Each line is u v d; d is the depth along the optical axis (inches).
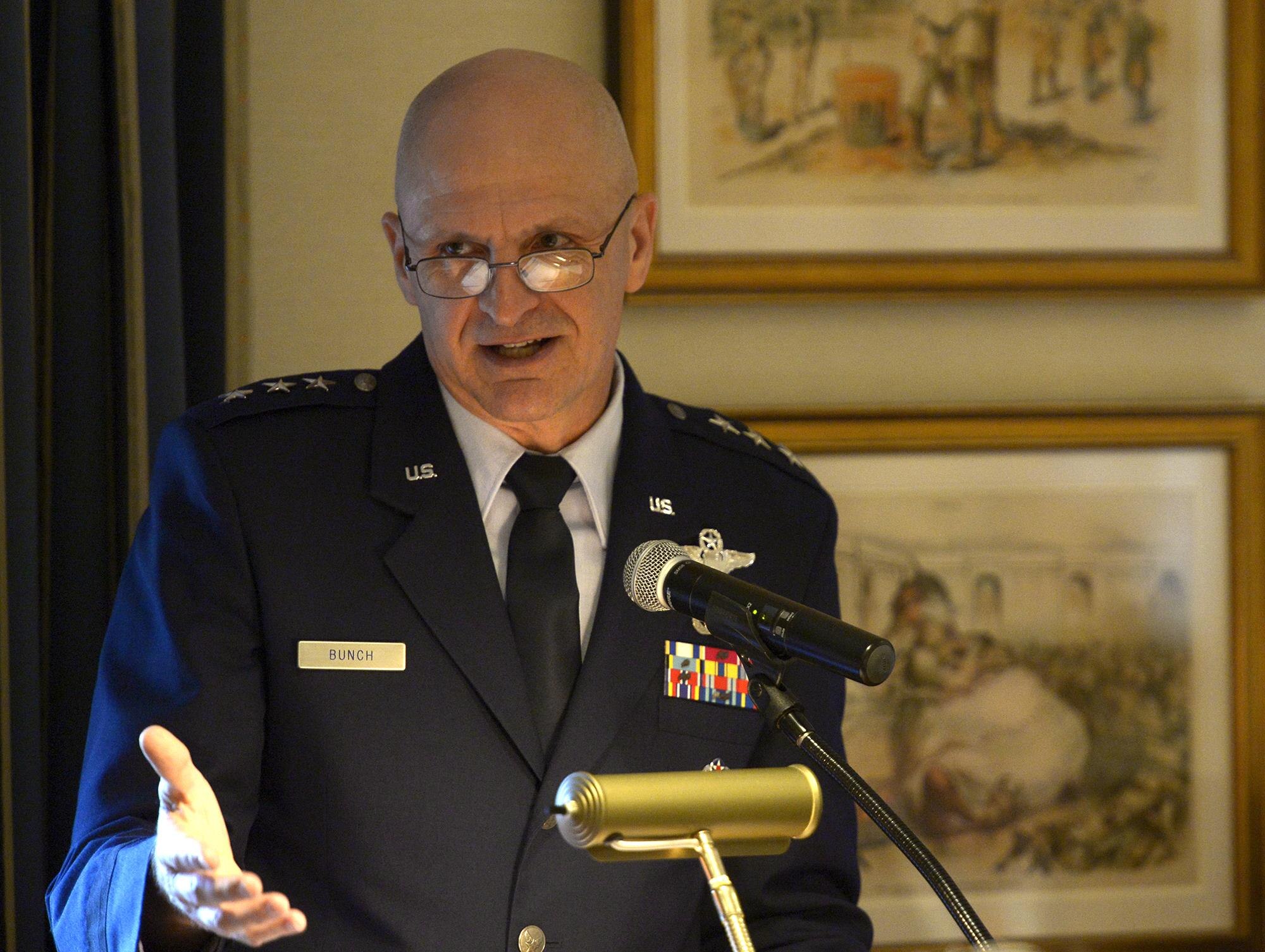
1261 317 173.6
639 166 160.9
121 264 127.9
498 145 95.4
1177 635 170.4
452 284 96.5
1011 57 166.4
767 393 166.7
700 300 161.2
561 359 98.0
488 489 105.2
